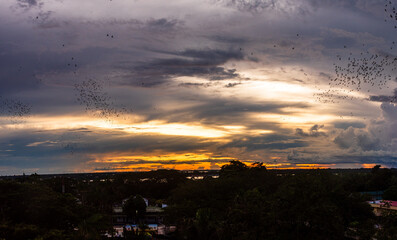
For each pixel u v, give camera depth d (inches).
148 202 5708.7
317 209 1720.0
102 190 5792.3
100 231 2465.6
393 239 1579.7
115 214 4638.3
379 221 2027.6
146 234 2989.7
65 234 2106.3
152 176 6717.5
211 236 2260.1
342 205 2160.4
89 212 2672.2
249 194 2192.4
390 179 5196.9
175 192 3489.2
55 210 2274.9
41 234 1968.5
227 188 3208.7
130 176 6707.7
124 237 2874.0
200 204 2999.5
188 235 2439.7
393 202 3043.8
